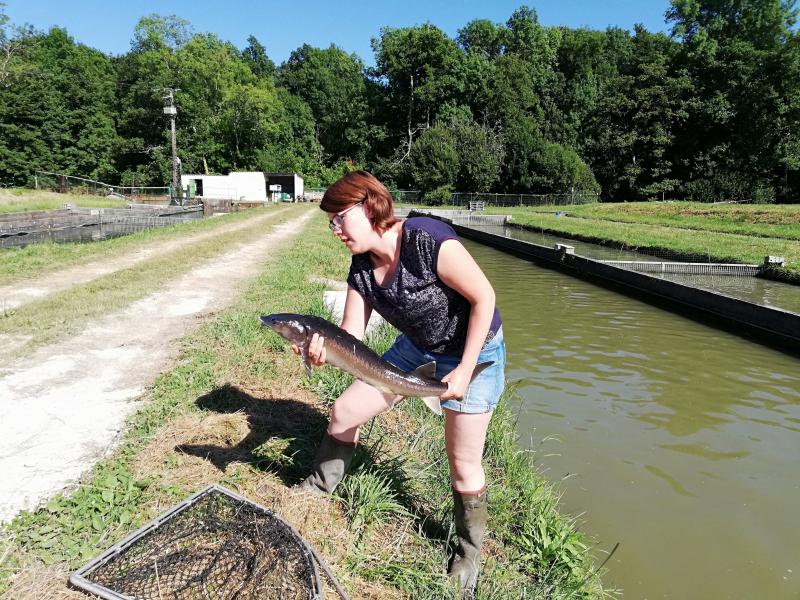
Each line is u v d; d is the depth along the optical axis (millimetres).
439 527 3854
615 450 6012
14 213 23172
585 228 32438
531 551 3900
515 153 68062
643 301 14102
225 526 3164
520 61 80312
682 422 6805
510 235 31875
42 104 58875
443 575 3324
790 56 57750
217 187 56375
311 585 2773
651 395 7652
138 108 65250
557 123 79375
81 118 61531
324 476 3693
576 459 5777
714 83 62688
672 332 11133
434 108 78750
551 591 3586
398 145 81125
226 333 7059
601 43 89375
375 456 4387
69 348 6480
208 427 4453
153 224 29766
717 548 4445
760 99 58969
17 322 7316
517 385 7820
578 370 8609
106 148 62781
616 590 3924
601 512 4871
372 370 2865
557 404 7211
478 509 3373
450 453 3316
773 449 6168
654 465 5723
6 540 3006
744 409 7270
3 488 3543
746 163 61000
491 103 76625
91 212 30656
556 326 11414
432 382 2887
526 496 4504
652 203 53781
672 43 67938
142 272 11648
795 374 8719
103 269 11930
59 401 4973
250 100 71312
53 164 60000
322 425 4730
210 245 16891
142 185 64375
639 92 64438
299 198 65812
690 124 64250
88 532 3145
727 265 18047
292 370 5957
